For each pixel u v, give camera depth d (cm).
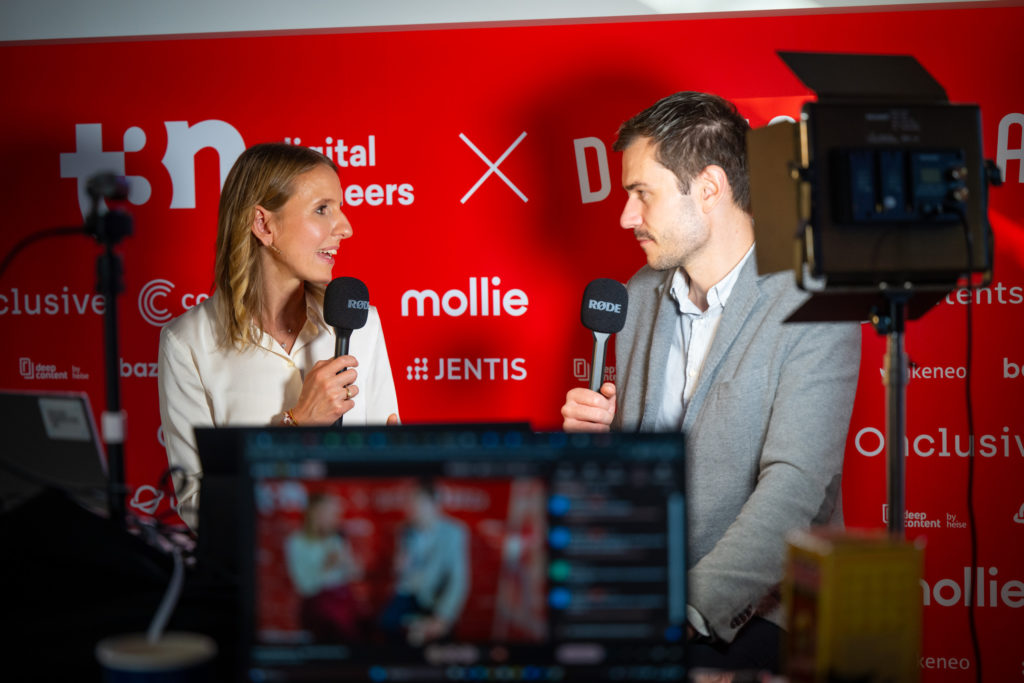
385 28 300
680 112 232
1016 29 280
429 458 112
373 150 302
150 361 308
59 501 138
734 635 184
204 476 153
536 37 296
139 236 307
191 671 102
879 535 116
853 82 154
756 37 288
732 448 218
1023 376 283
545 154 297
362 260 304
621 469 113
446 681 111
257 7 303
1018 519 283
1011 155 282
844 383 213
